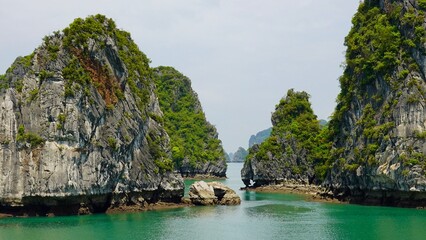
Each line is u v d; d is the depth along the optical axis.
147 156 80.75
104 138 71.31
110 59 76.06
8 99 67.94
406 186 76.81
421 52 81.00
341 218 68.69
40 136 66.38
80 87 68.31
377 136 82.75
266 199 99.81
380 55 86.62
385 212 74.06
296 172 130.25
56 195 65.19
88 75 70.94
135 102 80.12
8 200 66.06
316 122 138.25
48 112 66.94
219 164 199.75
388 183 80.44
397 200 81.31
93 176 68.62
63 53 69.50
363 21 94.81
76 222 62.66
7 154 66.75
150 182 79.31
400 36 84.94
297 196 108.00
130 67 83.12
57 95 67.25
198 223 64.31
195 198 85.12
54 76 67.94
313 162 130.00
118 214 71.06
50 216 66.62
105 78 74.19
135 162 77.38
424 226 61.19
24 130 67.06
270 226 62.19
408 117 79.12
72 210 68.56
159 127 87.62
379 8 91.94
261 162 135.12
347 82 98.88
